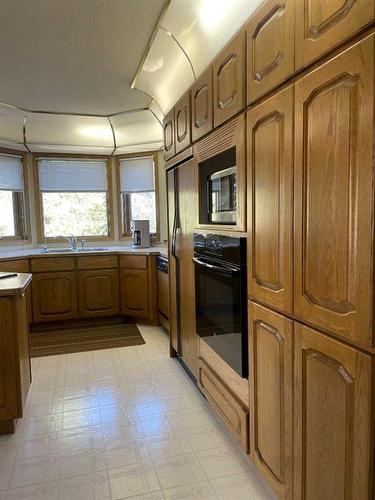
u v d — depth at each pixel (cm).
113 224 498
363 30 95
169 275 325
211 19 203
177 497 168
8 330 213
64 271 426
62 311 428
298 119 123
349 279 104
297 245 128
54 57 259
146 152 477
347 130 102
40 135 426
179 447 204
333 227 110
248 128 160
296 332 132
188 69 252
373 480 100
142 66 275
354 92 98
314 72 114
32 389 275
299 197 125
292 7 124
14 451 203
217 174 200
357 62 97
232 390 197
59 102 356
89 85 313
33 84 309
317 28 112
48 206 478
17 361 216
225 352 199
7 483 178
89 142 450
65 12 203
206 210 221
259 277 157
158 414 238
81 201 490
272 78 138
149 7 201
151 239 482
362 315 100
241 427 183
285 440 143
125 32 227
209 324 223
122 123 415
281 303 141
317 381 121
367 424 100
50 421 232
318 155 114
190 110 239
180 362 322
